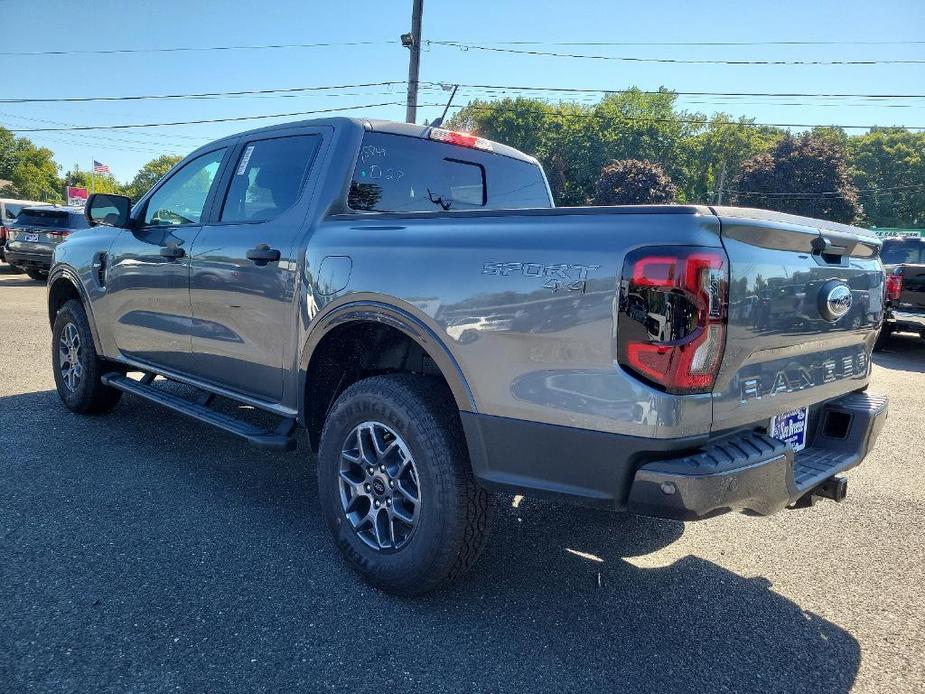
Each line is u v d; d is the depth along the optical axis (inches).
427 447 99.6
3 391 225.6
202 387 150.8
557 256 86.7
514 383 90.0
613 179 2030.0
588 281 83.2
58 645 91.0
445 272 98.0
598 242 83.9
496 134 2741.1
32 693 81.4
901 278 398.3
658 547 131.6
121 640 92.9
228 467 162.6
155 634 94.6
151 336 163.9
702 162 3132.4
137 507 137.4
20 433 181.0
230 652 91.4
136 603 102.3
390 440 108.4
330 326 114.1
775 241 88.9
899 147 3361.2
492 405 92.5
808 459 106.3
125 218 167.8
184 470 159.2
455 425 100.7
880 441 211.3
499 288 91.5
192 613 100.3
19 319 387.9
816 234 96.1
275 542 124.8
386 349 122.5
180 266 150.9
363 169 132.0
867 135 3442.4
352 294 109.9
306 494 148.7
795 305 92.0
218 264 140.3
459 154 153.4
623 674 90.7
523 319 88.8
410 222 109.0
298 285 122.0
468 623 101.4
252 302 132.3
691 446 81.7
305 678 86.7
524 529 138.3
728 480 80.8
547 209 91.8
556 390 86.4
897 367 360.5
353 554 111.0
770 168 2009.1
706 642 99.2
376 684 86.2
